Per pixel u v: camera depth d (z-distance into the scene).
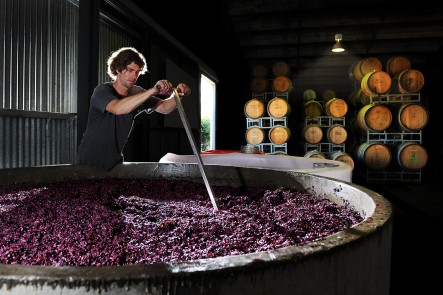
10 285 0.54
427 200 6.41
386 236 0.84
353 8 9.49
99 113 2.11
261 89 10.77
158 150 7.63
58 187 1.90
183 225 1.18
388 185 8.30
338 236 0.73
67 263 0.86
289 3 9.23
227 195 1.85
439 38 10.68
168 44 7.86
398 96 8.70
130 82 2.09
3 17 3.89
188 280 0.55
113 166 2.21
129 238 1.04
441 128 11.26
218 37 10.43
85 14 4.51
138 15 5.96
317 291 0.65
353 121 10.22
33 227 1.14
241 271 0.58
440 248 3.72
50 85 4.62
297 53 11.76
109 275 0.54
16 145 4.07
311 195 1.73
